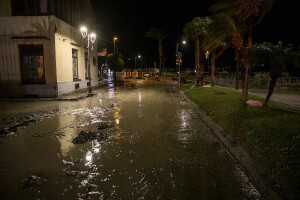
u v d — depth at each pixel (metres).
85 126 7.54
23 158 4.79
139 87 25.58
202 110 9.93
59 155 4.95
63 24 16.36
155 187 3.57
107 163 4.50
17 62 14.98
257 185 3.57
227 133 6.12
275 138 4.90
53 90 15.09
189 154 4.98
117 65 33.97
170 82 36.59
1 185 3.67
